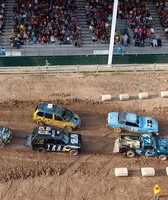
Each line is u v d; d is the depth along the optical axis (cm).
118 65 3650
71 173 2738
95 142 2972
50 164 2781
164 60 3803
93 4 4259
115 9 3347
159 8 4341
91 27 4100
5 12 4191
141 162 2838
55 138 2797
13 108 3206
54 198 2581
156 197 2547
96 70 3631
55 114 2995
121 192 2639
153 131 3002
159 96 3397
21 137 2970
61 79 3531
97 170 2766
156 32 4222
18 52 3816
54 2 4203
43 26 4025
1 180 2659
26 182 2667
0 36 4009
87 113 3206
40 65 3712
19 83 3459
